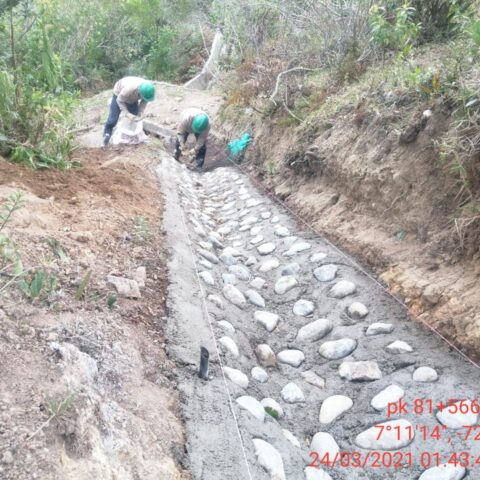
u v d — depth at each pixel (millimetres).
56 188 4246
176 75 16000
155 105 10914
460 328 3123
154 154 7062
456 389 2855
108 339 2520
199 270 3986
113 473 1809
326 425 2857
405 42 5250
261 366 3291
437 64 4625
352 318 3639
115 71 16125
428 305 3418
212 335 3127
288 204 5590
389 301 3666
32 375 1995
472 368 2959
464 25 4746
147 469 1955
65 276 2922
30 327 2303
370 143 4637
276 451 2426
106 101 11734
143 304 3068
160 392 2428
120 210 4281
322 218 4953
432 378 2957
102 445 1870
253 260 4727
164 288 3383
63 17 13102
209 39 16516
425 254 3732
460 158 3549
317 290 4051
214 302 3609
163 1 17469
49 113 4906
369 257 4129
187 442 2234
